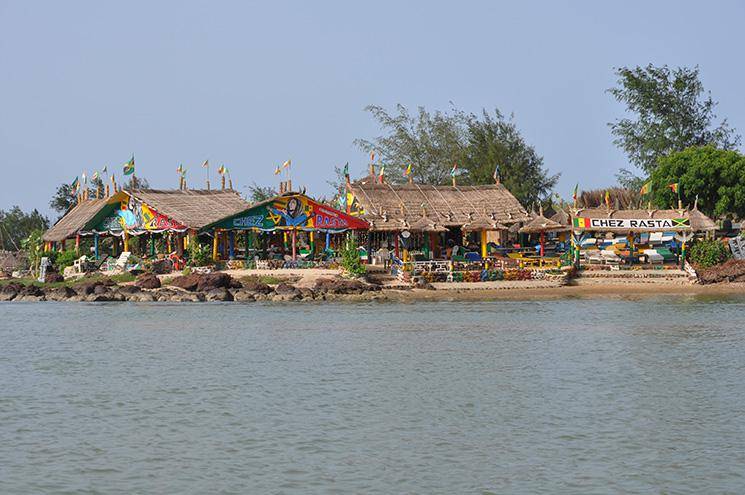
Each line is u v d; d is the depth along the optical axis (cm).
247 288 7494
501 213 9150
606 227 8250
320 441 3138
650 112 11831
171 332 5575
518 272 7906
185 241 9200
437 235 8888
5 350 5022
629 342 5031
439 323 5834
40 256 9156
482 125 12675
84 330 5738
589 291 7594
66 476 2812
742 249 8281
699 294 7419
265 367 4394
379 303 7044
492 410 3534
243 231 8631
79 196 10494
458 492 2653
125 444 3130
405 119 12950
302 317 6181
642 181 11712
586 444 3091
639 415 3450
